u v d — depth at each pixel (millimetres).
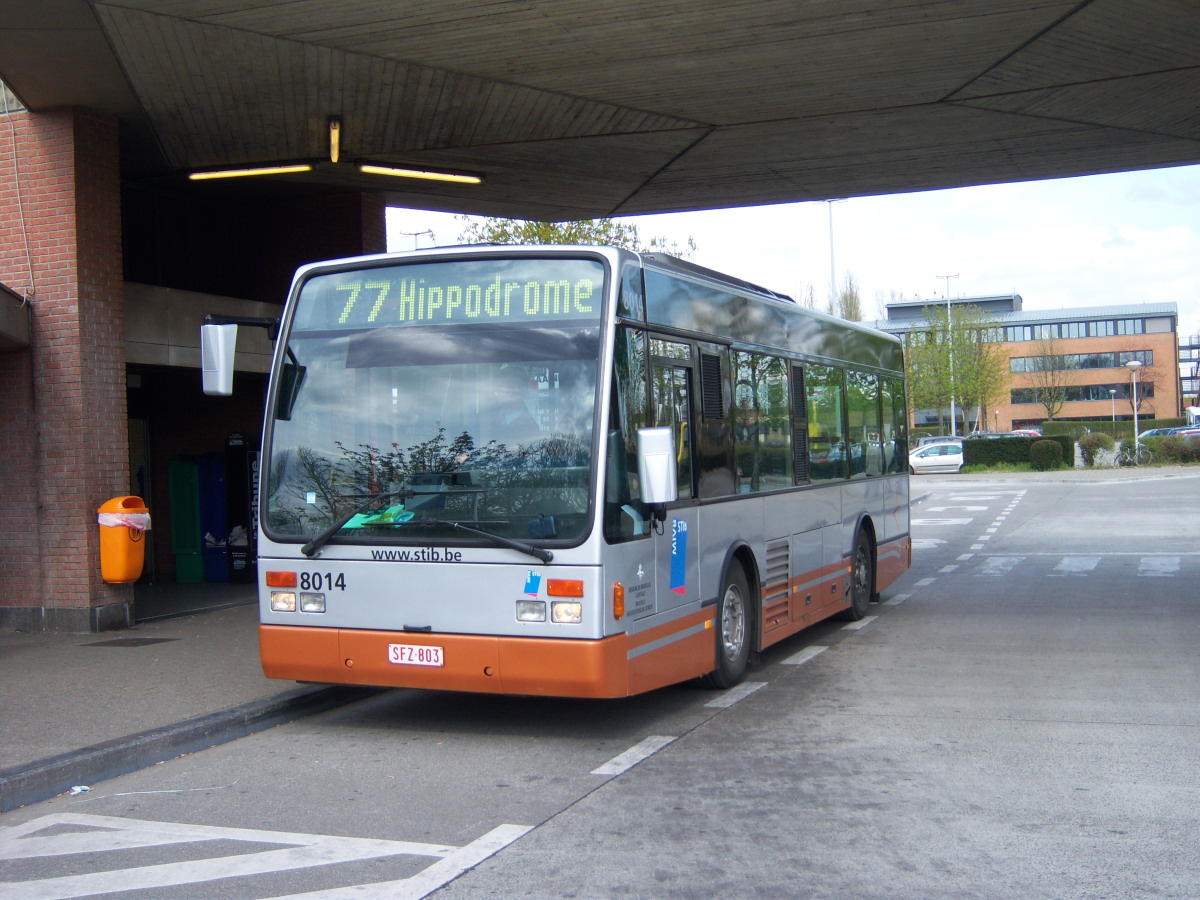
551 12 9352
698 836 5309
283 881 4840
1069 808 5676
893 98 12125
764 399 9516
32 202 11469
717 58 10625
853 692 8656
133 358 12531
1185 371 159125
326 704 8492
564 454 6812
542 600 6727
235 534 15414
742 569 8945
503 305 7133
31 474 11523
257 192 15703
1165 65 11312
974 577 16531
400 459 7164
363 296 7430
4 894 4797
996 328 78812
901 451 14430
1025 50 10719
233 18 9320
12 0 8820
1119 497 32875
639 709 8141
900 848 5094
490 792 6133
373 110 11938
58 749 6746
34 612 11523
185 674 9117
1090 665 9586
